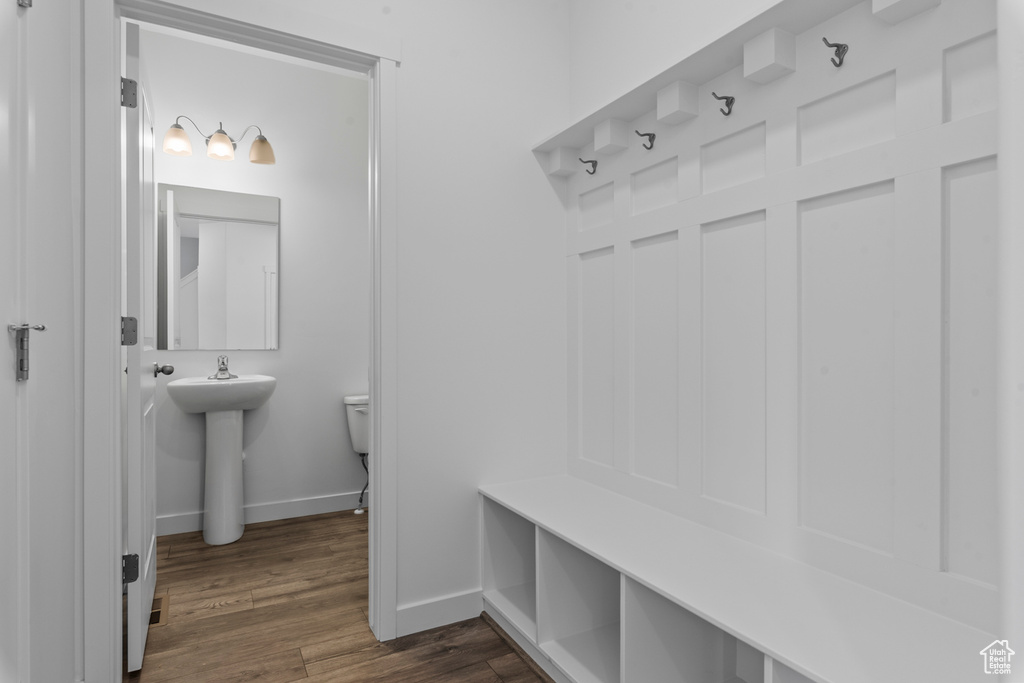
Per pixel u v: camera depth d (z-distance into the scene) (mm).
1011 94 650
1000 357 659
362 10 1956
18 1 1028
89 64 1556
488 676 1756
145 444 1921
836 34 1389
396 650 1906
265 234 3297
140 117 1876
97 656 1571
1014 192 644
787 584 1337
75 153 1521
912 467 1235
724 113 1669
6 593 972
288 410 3363
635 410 2029
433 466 2074
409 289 2029
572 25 2391
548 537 1815
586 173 2262
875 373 1315
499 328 2215
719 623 1157
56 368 1339
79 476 1550
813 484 1450
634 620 1431
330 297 3471
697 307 1771
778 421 1524
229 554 2768
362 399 3385
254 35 1811
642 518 1819
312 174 3426
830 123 1420
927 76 1211
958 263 1170
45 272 1243
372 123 2020
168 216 3072
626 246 2061
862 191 1347
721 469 1699
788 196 1492
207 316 3160
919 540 1223
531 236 2297
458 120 2135
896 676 964
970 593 1137
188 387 2760
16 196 1031
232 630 2023
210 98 3172
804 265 1474
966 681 947
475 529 2162
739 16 1629
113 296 1595
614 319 2127
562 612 1843
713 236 1731
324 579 2473
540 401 2312
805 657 1022
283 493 3354
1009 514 635
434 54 2088
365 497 3564
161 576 2496
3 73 954
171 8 1675
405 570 2020
